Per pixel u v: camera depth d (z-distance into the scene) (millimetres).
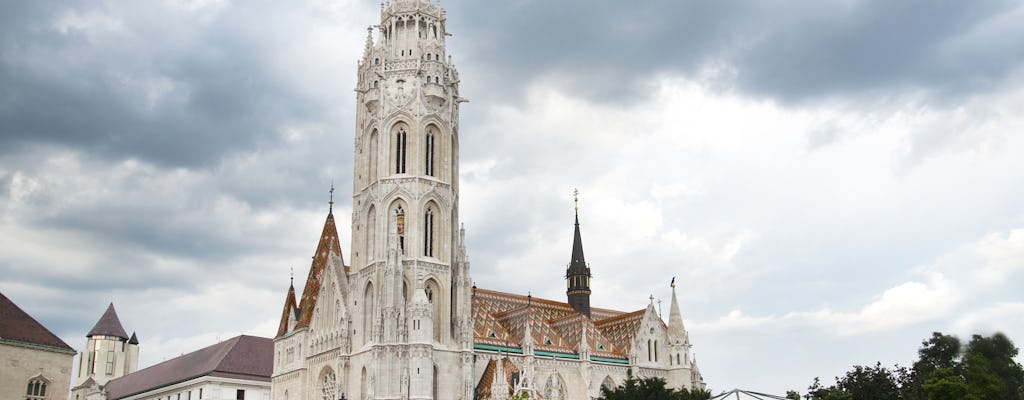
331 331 136750
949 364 118312
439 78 141500
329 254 144875
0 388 136250
